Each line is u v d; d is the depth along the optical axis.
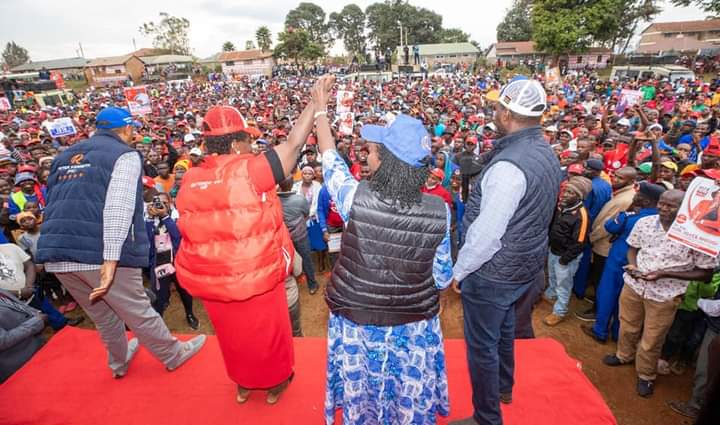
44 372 2.65
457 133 10.00
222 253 1.66
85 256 2.07
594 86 26.73
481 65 55.31
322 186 5.80
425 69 41.50
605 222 4.38
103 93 39.09
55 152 8.84
